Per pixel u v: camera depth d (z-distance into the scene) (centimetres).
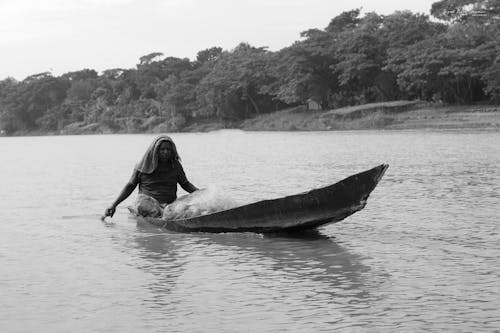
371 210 1411
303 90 9238
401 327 652
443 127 6544
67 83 16425
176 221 1226
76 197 1816
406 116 7456
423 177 2050
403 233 1142
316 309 715
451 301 730
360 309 711
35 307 740
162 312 717
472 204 1451
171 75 12825
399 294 764
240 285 823
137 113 13212
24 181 2369
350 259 955
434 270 870
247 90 10569
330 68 8931
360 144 4356
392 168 2395
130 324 679
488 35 7406
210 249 1053
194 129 11550
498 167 2328
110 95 14762
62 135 14575
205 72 12556
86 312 720
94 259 988
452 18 8206
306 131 8156
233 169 2642
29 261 977
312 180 2105
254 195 1730
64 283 843
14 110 16125
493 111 6825
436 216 1307
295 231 1162
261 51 12125
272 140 5875
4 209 1568
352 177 1041
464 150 3309
